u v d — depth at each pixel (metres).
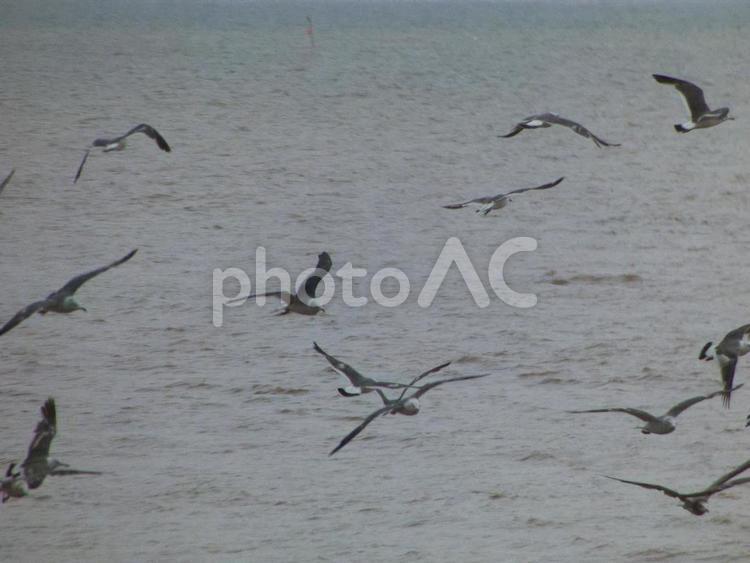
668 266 37.59
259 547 18.92
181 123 75.31
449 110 84.56
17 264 37.91
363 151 64.06
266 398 26.09
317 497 20.86
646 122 76.88
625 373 27.53
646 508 20.38
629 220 44.84
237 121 76.75
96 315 32.41
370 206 48.47
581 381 27.06
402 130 73.12
